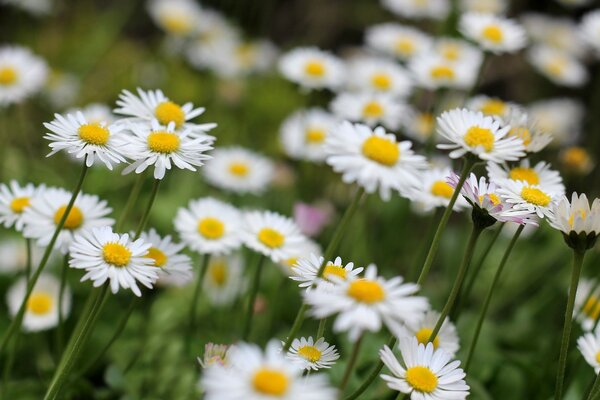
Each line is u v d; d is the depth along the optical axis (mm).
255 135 964
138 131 537
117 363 618
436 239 516
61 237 562
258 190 708
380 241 745
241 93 979
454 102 795
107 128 533
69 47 1102
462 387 503
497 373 618
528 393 613
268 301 671
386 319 481
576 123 896
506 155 512
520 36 691
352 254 695
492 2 932
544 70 902
